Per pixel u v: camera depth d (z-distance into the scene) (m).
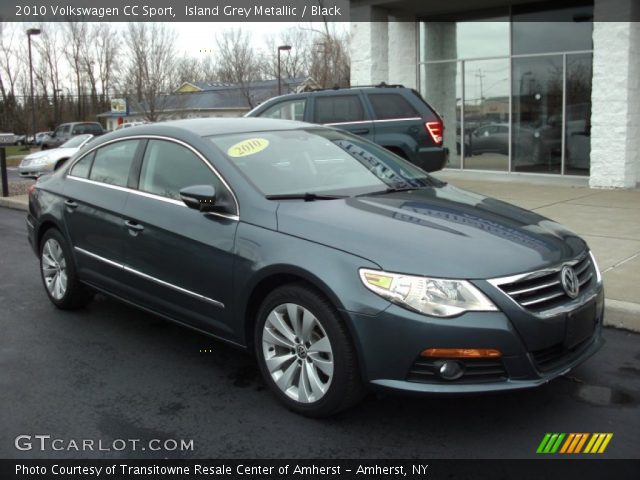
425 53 15.23
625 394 3.91
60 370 4.42
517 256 3.41
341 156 4.75
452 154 15.27
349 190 4.29
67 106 67.56
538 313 3.30
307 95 10.67
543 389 3.99
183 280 4.27
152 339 5.00
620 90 11.05
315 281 3.43
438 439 3.42
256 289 3.81
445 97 15.16
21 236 9.59
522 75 13.82
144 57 35.53
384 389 3.29
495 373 3.23
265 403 3.87
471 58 14.56
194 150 4.45
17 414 3.78
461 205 4.15
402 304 3.20
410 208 3.95
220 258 3.97
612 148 11.29
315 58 32.88
